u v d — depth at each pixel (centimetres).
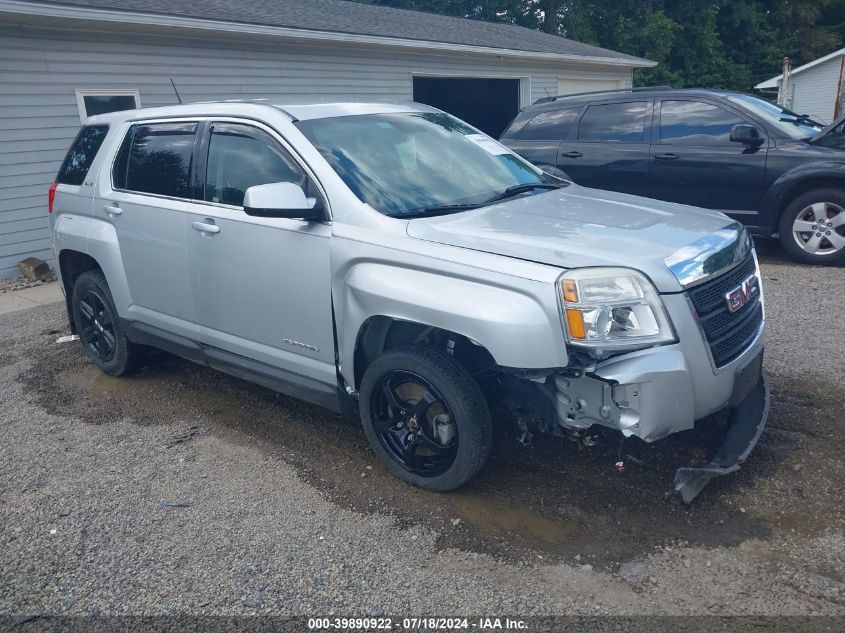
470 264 329
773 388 468
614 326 308
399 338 391
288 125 408
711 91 841
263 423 470
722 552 313
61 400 529
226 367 459
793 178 762
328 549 331
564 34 3431
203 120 455
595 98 907
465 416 344
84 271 578
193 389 535
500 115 1950
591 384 320
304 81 1338
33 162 988
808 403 445
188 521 360
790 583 291
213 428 467
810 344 543
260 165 418
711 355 326
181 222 452
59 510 376
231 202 428
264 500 376
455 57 1648
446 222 365
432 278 340
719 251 344
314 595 301
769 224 794
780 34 4050
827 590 286
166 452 436
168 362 593
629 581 298
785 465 376
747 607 280
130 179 502
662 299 313
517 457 402
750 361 356
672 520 338
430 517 352
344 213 374
